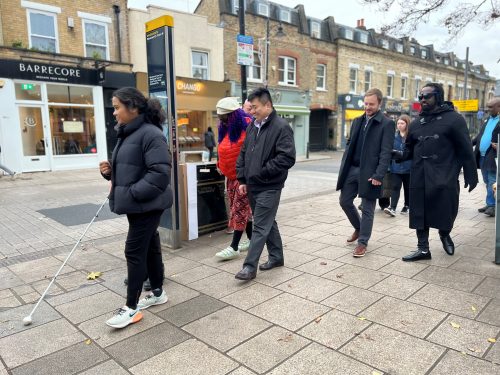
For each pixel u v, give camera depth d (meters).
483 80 42.06
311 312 3.22
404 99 30.52
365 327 2.96
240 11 9.01
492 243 5.02
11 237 5.77
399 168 6.58
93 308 3.43
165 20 4.53
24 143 13.32
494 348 2.65
